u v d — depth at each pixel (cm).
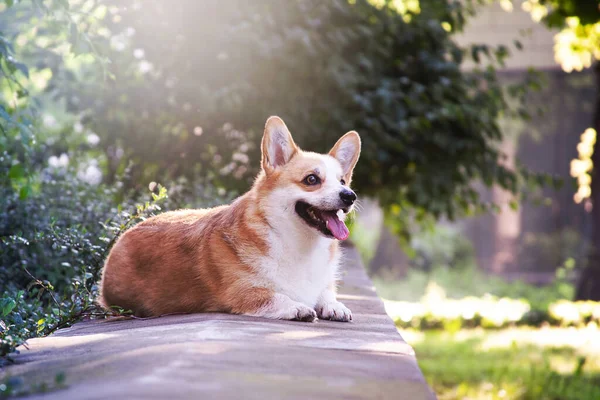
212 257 186
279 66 334
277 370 129
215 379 122
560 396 286
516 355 362
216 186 358
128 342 151
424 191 381
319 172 190
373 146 352
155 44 328
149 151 349
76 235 212
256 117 344
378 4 422
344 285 256
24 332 178
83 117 343
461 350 379
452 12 446
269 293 181
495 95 405
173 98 337
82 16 304
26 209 243
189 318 176
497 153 405
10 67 219
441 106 379
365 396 120
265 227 186
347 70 349
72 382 126
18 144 261
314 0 348
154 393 114
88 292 201
